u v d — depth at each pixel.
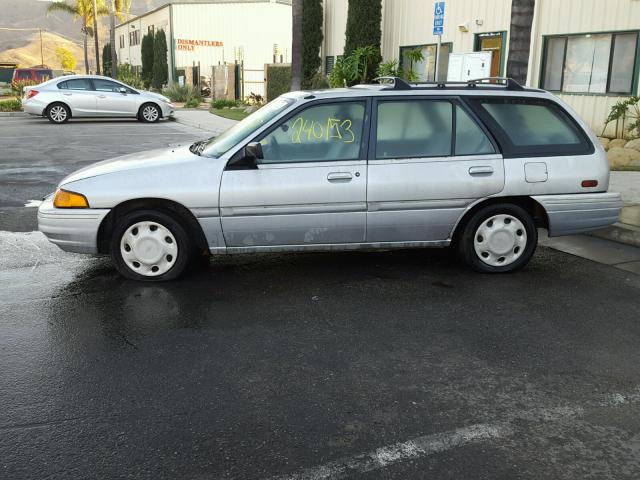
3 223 7.77
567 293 5.43
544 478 2.92
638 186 9.25
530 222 5.83
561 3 14.45
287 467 2.99
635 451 3.14
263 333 4.56
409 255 6.54
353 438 3.23
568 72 14.66
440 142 5.63
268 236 5.51
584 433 3.29
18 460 3.03
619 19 13.20
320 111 5.53
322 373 3.95
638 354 4.25
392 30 19.75
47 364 4.05
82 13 56.16
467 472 2.96
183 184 5.36
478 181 5.60
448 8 17.22
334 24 22.84
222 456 3.07
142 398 3.63
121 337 4.48
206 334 4.54
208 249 5.53
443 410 3.51
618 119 13.40
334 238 5.58
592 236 7.34
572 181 5.77
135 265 5.60
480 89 5.80
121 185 5.36
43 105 20.48
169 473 2.94
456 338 4.49
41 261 6.27
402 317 4.87
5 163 12.25
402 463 3.02
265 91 27.27
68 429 3.30
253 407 3.53
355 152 5.52
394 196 5.52
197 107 29.88
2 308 4.99
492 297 5.32
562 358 4.18
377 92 5.61
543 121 5.85
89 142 15.58
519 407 3.55
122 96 21.27
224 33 44.88
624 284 5.68
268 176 5.40
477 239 5.82
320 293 5.40
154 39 45.66
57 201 5.45
